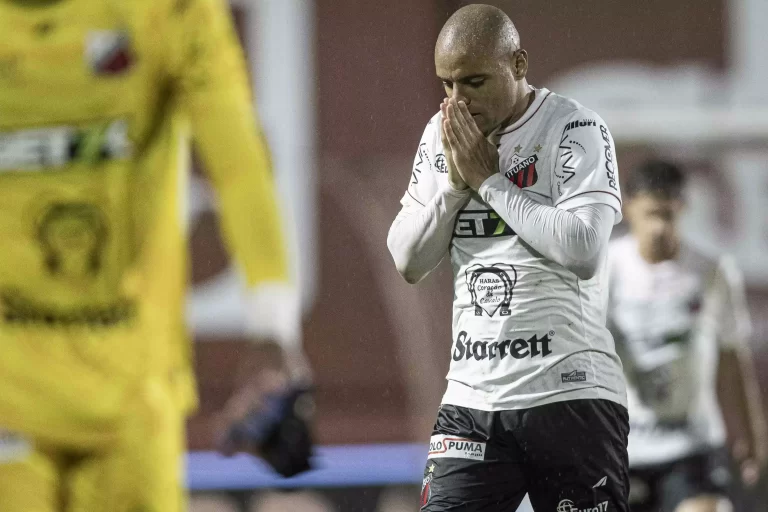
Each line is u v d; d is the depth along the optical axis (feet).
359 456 92.63
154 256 35.37
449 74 46.11
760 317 102.22
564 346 46.32
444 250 48.16
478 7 46.80
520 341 46.42
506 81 46.01
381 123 102.73
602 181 45.85
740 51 106.63
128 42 34.50
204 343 98.58
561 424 46.14
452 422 47.88
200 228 99.71
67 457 35.42
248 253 35.06
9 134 34.50
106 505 34.78
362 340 100.22
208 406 97.81
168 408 35.63
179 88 35.17
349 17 103.24
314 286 100.63
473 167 46.01
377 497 83.82
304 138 102.22
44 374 34.58
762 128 105.29
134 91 34.68
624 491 47.52
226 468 86.48
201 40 34.91
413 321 99.91
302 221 101.04
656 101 106.32
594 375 46.68
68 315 34.78
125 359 34.99
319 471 84.48
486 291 46.91
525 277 46.39
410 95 102.99
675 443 71.61
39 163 34.47
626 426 48.16
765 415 99.25
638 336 71.56
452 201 46.75
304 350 99.91
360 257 101.14
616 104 106.52
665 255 71.82
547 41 107.45
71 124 34.53
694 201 104.42
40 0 34.76
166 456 35.24
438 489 47.91
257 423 34.81
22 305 34.73
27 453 34.65
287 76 102.42
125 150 34.73
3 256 34.55
